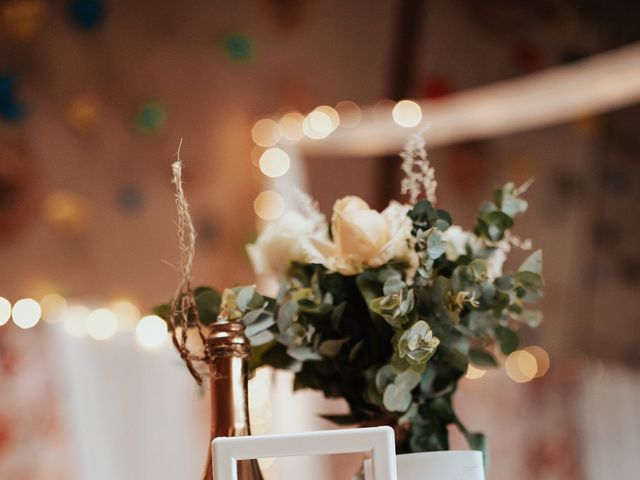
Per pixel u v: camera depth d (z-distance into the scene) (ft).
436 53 12.28
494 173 12.40
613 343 12.92
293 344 3.11
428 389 3.11
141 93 9.95
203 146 10.14
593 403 9.36
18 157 9.12
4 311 7.86
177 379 7.87
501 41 12.89
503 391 9.12
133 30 10.07
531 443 9.07
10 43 9.37
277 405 6.42
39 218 9.10
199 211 9.89
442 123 8.59
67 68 9.60
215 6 10.66
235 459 2.47
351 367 3.18
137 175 9.71
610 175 13.37
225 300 3.05
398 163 11.36
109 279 9.31
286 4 11.19
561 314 12.75
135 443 7.73
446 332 2.98
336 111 11.25
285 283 3.08
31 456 7.55
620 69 7.66
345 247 3.09
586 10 13.64
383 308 2.89
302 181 9.65
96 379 7.79
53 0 9.68
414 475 2.79
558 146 13.02
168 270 9.62
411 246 3.05
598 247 13.10
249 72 10.71
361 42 11.70
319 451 2.47
